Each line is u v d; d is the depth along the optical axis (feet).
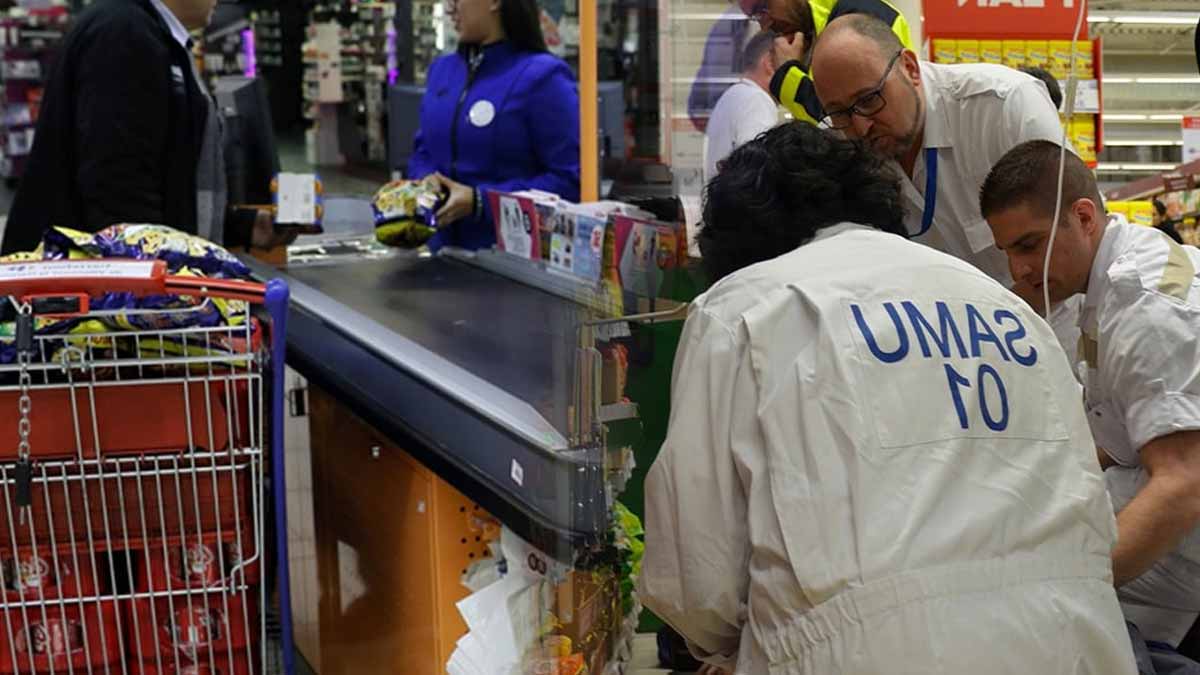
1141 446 6.57
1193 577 7.37
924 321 5.31
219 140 12.03
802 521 5.04
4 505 7.36
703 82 9.30
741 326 5.35
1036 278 7.19
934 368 5.21
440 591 7.58
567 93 13.30
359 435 8.89
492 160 13.55
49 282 6.93
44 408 7.26
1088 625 5.06
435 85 14.21
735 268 5.91
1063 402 5.43
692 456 5.35
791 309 5.33
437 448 7.27
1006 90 7.99
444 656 7.59
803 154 5.77
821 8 8.66
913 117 7.84
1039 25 10.50
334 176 21.06
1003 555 5.02
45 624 7.50
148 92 10.94
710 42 9.20
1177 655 6.84
